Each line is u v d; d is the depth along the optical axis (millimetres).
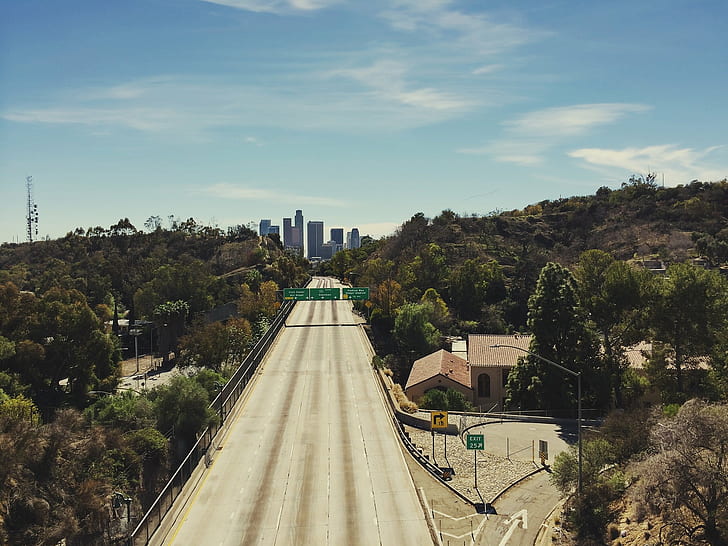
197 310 120125
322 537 30625
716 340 49094
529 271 113500
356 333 95562
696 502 26594
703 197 149875
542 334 54250
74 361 68562
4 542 32500
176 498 34500
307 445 44844
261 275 150875
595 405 54094
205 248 187750
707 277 49531
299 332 96875
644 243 131500
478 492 36812
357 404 56094
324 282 186000
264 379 66188
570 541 30047
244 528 31625
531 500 35750
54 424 42312
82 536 35344
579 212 161625
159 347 97625
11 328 70625
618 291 53656
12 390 59500
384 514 33344
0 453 36438
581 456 33031
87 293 136750
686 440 26000
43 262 173125
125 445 43719
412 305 87938
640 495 27422
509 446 45125
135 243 187875
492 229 155000
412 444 43750
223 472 39594
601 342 55406
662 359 50656
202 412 48031
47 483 37625
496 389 65375
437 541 30219
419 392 62875
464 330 98312
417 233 154250
